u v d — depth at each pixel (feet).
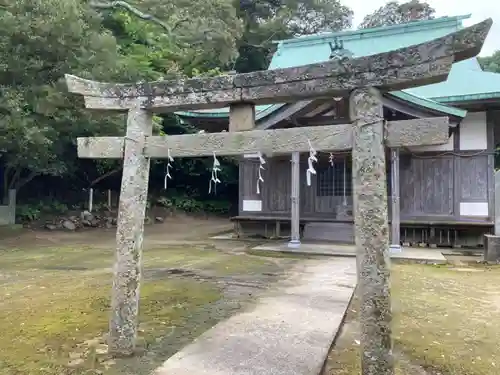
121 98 12.90
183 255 33.63
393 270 27.14
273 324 14.65
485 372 11.21
